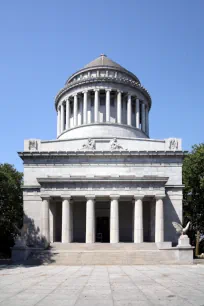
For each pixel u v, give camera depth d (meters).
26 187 67.75
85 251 52.47
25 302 18.97
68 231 59.84
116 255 50.50
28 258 51.19
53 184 61.53
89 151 69.06
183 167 78.50
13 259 50.56
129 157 69.31
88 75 91.38
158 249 54.16
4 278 31.38
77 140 73.38
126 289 23.38
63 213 60.50
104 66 90.06
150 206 66.44
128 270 38.72
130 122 85.94
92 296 20.69
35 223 66.12
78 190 61.25
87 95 86.88
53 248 57.06
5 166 83.88
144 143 73.19
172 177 68.44
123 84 86.56
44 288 24.28
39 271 38.47
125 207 69.56
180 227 53.97
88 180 61.22
